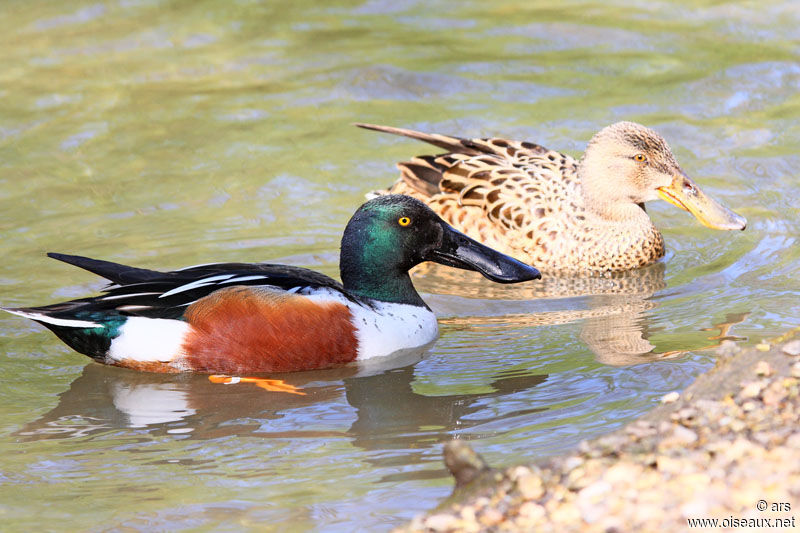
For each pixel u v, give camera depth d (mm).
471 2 23531
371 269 11867
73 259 11461
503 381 10656
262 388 10797
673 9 22531
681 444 7883
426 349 11555
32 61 20562
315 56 20594
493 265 11820
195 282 11195
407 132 15180
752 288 12680
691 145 16547
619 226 13742
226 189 15617
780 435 7863
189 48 21172
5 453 9531
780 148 16281
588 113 17797
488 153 15062
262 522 8297
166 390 10789
